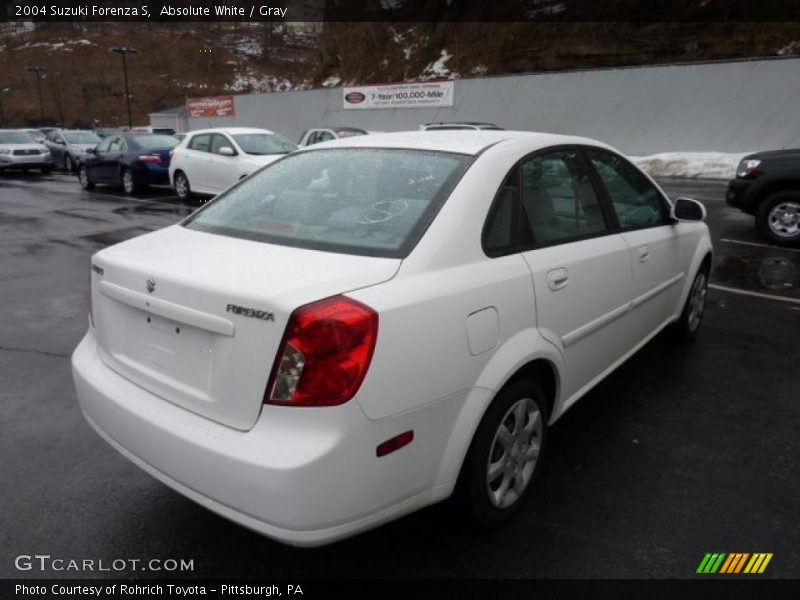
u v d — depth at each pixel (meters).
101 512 2.83
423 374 2.17
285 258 2.33
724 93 19.78
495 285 2.48
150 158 14.91
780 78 18.75
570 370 3.04
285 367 1.99
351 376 1.98
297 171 3.09
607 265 3.23
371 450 2.05
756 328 5.22
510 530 2.70
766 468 3.18
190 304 2.19
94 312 2.70
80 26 106.00
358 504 2.06
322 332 1.97
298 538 1.99
